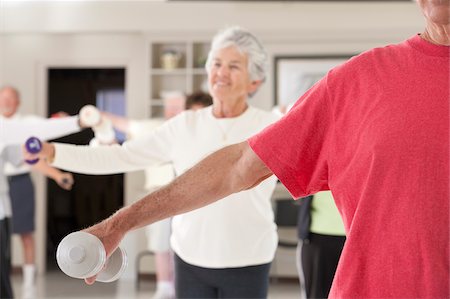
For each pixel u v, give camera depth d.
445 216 1.06
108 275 1.20
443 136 1.07
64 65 7.23
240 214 2.19
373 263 1.10
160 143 2.30
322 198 3.12
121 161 2.25
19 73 7.24
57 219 7.28
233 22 6.87
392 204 1.08
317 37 6.83
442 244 1.06
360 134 1.13
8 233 4.32
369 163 1.11
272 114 2.34
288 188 1.24
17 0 7.11
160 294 5.19
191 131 2.27
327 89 1.19
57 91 7.30
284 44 6.88
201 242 2.21
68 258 1.10
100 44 7.18
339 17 6.80
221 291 2.23
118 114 7.24
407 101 1.09
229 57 2.29
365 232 1.11
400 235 1.08
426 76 1.10
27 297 5.40
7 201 4.27
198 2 6.90
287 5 6.84
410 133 1.08
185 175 1.25
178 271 2.26
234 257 2.19
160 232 5.21
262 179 1.27
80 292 5.72
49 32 7.13
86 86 7.28
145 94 7.11
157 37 6.97
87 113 2.86
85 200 7.27
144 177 7.07
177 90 7.19
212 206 2.19
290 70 6.87
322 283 3.16
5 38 7.23
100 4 7.04
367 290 1.10
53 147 2.16
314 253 3.17
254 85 2.40
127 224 1.21
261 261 2.22
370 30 6.76
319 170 1.22
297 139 1.21
